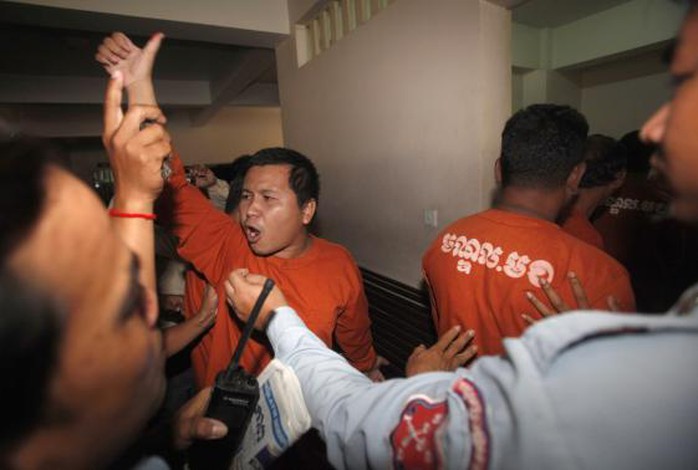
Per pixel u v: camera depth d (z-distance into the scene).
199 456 0.62
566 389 0.26
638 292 1.41
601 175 1.16
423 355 0.79
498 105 1.44
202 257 1.09
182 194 1.08
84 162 6.09
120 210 0.50
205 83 5.24
